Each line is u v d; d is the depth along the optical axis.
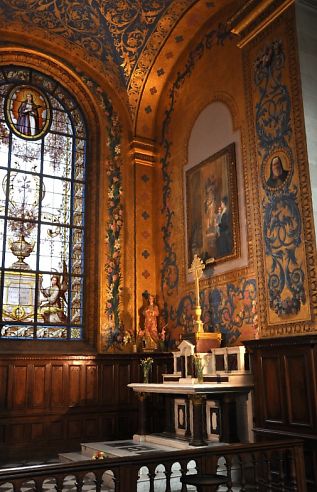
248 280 10.83
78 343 13.45
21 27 14.00
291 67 9.80
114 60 14.73
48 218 14.04
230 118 12.08
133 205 14.82
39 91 14.77
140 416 11.57
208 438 10.19
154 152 15.27
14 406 12.02
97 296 13.95
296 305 8.97
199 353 10.86
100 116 15.19
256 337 10.19
